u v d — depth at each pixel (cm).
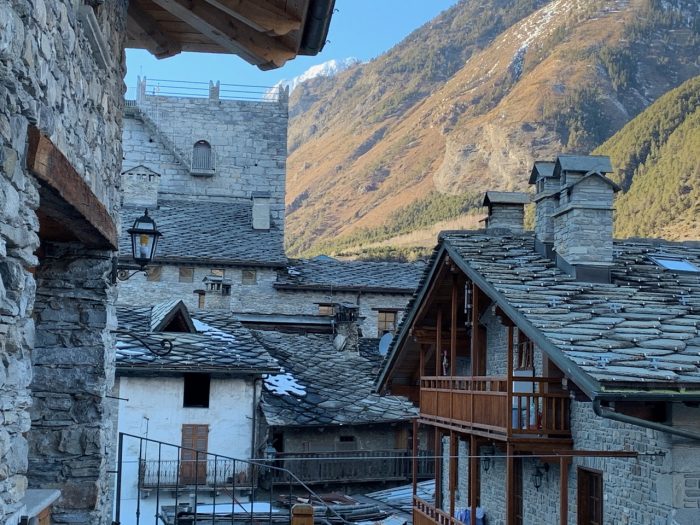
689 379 931
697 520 1015
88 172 690
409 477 2484
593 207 1317
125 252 3322
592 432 1229
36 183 516
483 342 1725
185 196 4131
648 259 1430
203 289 3534
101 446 798
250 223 3941
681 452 1026
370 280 3728
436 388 1641
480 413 1388
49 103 541
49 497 659
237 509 1830
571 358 982
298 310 3641
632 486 1122
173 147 4119
